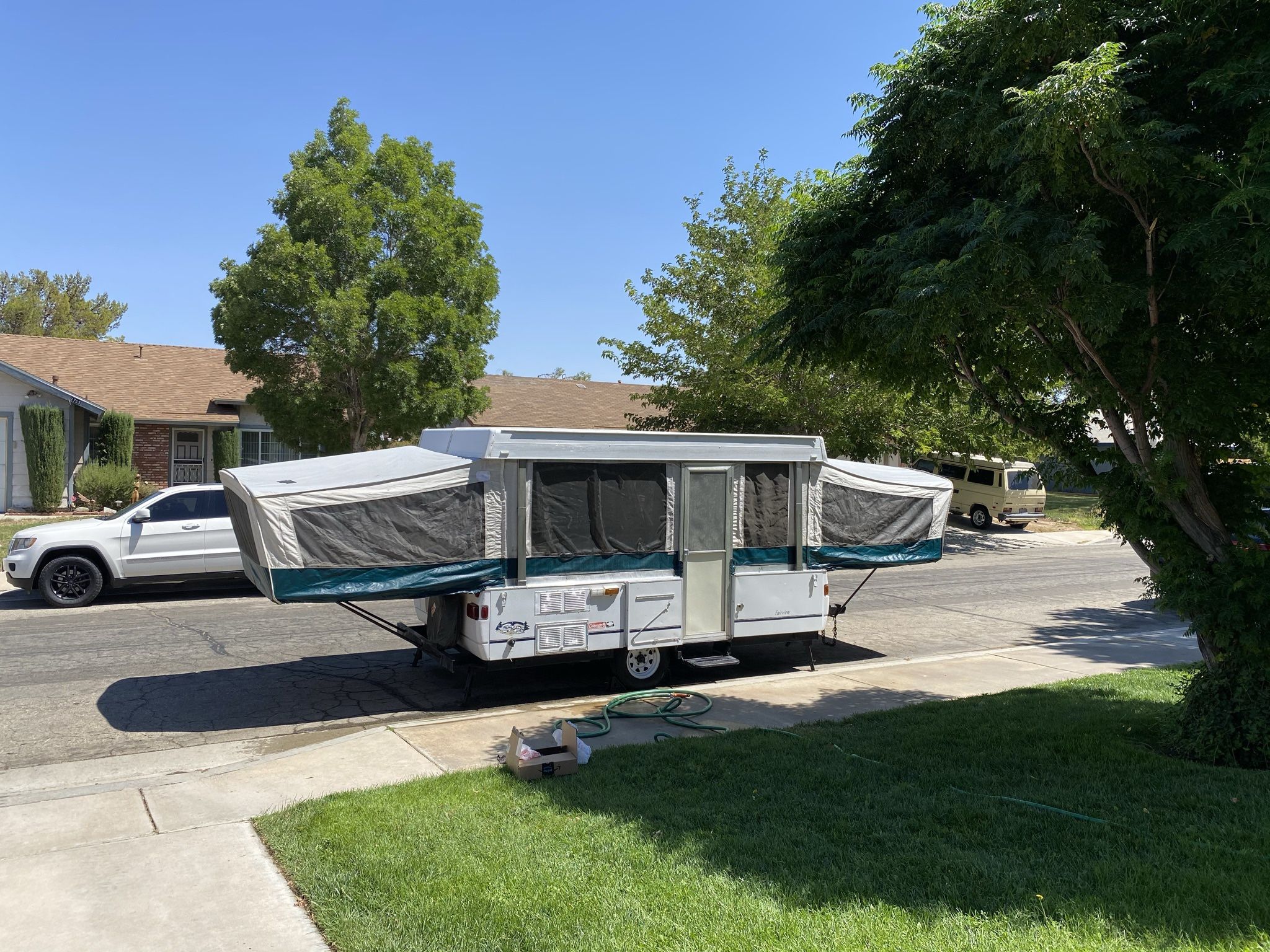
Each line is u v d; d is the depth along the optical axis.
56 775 6.78
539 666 10.48
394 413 20.12
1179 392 6.30
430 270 20.69
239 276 19.84
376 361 20.28
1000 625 13.88
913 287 6.23
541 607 8.84
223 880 4.76
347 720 8.42
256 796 6.11
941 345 7.25
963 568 21.27
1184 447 6.78
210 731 7.98
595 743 7.37
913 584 18.47
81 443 24.36
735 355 21.17
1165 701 8.52
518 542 8.76
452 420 21.53
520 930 4.04
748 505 9.94
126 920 4.33
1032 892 4.37
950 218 6.49
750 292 21.55
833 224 7.84
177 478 25.62
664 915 4.16
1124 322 6.60
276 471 8.57
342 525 7.98
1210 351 6.52
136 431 24.89
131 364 27.12
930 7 7.31
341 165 20.78
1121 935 3.94
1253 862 4.72
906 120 7.29
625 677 9.46
